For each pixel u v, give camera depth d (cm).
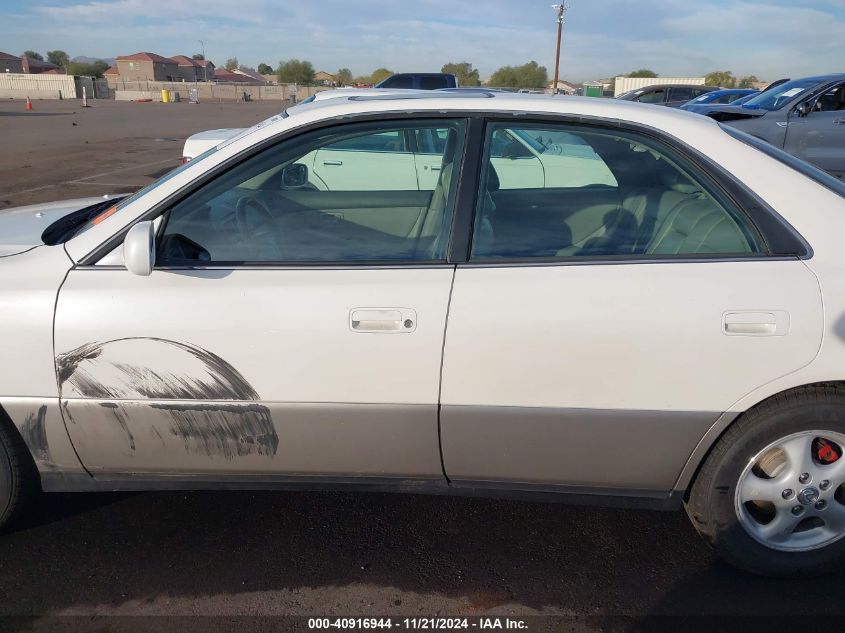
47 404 233
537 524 279
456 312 221
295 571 251
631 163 243
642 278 221
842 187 238
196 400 231
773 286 216
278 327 223
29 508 262
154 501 292
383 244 236
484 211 236
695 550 264
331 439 235
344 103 246
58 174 1206
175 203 237
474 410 227
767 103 1007
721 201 230
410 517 283
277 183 257
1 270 235
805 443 227
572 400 224
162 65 9075
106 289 228
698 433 225
